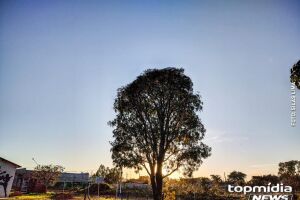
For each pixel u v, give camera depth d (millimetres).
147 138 31625
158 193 29656
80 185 68750
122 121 32625
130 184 71500
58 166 57000
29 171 56844
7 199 31844
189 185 57750
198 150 31453
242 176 78125
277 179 62656
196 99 32312
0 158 36688
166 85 31781
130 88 32594
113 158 32062
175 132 31703
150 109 32188
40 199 36156
